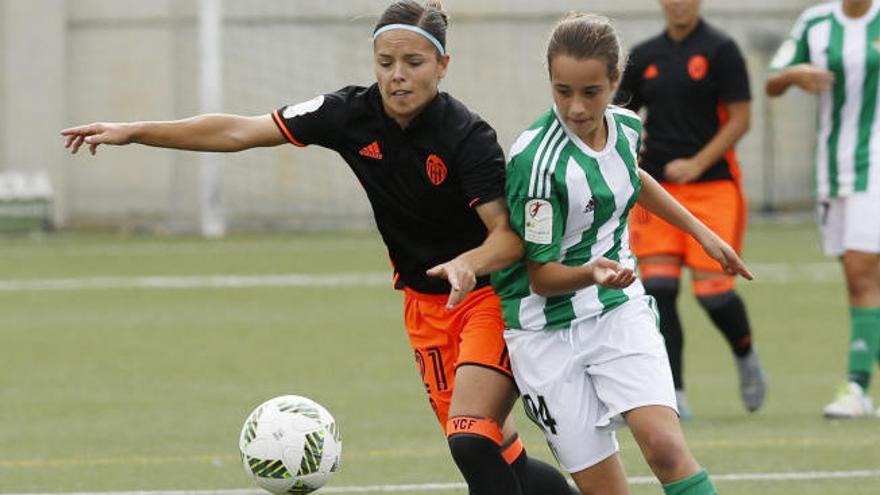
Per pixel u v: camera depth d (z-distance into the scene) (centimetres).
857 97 3097
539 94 8894
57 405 3422
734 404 3378
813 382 3688
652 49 3192
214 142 1891
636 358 1777
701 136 3155
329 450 1981
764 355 4162
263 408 1997
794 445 2819
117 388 3669
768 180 8725
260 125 1898
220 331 4741
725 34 3148
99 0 8825
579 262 1828
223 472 2630
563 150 1780
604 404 1805
